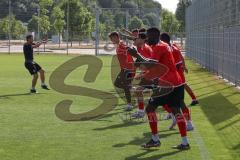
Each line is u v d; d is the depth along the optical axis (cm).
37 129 1130
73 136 1052
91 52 5691
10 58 4538
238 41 2086
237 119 1278
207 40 3184
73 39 8094
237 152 912
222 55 2545
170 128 1132
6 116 1313
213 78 2544
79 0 9081
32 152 904
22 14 7806
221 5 2561
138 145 966
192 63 3888
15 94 1822
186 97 1752
